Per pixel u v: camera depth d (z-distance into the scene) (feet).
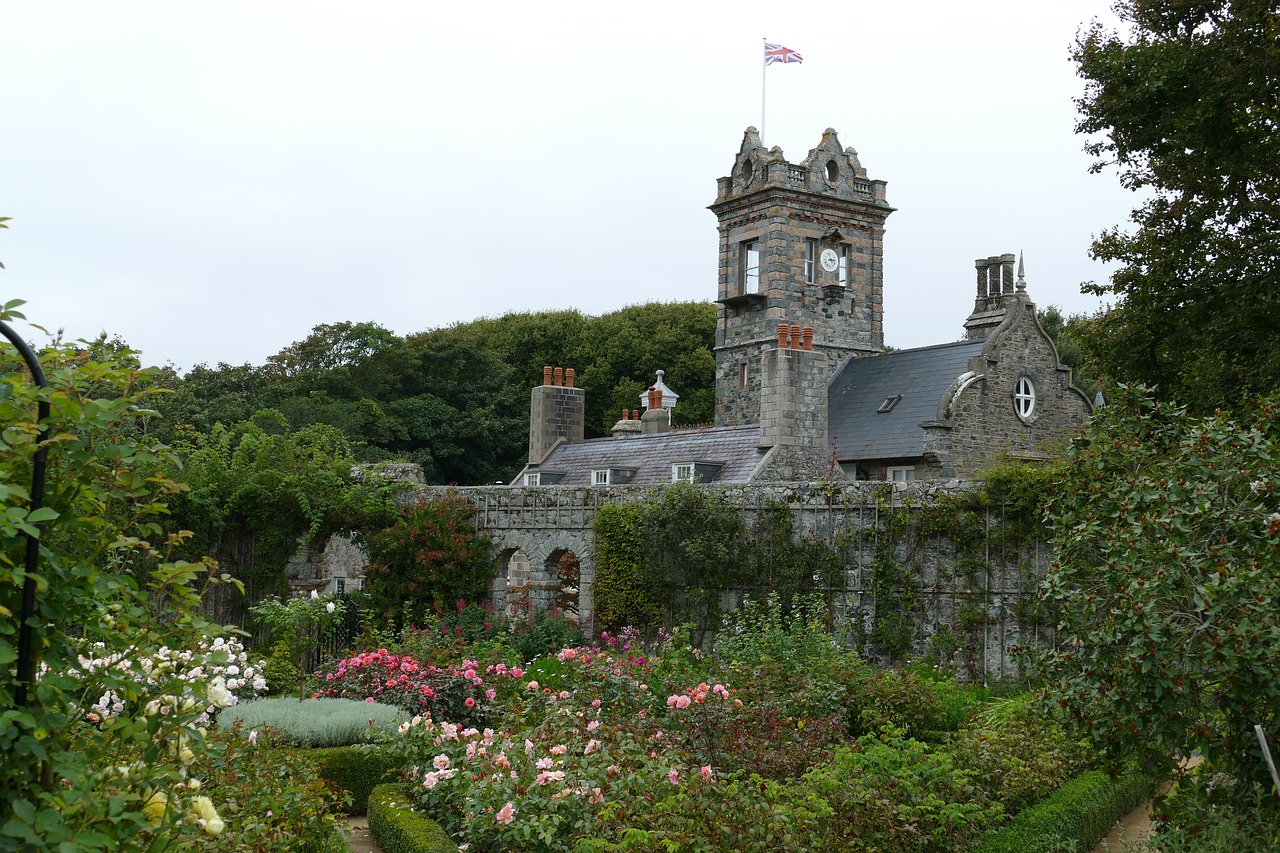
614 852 29.53
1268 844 30.09
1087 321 79.77
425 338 215.10
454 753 39.22
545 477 127.44
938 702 53.62
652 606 80.79
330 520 92.48
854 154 153.99
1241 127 65.36
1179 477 32.27
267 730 36.14
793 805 32.40
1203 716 31.42
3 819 13.88
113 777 16.20
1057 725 43.98
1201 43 67.41
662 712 48.65
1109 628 30.91
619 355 215.72
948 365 127.54
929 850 33.68
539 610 81.71
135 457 15.15
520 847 33.42
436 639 66.18
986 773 39.99
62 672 14.76
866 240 154.20
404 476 99.04
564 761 35.45
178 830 16.48
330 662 60.85
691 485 81.00
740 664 55.26
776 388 104.22
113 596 16.83
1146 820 43.83
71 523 14.92
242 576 91.56
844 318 152.35
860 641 73.05
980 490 69.97
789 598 75.36
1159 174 71.05
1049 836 36.11
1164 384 73.26
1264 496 33.01
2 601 14.21
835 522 75.15
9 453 14.14
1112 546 31.81
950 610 70.85
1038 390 125.59
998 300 152.56
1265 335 65.31
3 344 15.12
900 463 119.85
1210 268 68.69
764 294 148.66
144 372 15.61
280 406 172.55
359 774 43.86
